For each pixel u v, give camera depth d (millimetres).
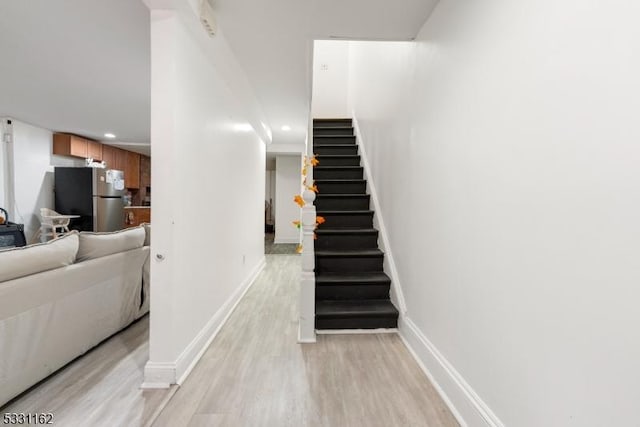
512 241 1134
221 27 2094
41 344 1623
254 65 2695
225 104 2643
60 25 2127
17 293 1486
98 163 6000
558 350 930
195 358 1967
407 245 2326
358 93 4871
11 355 1470
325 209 3617
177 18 1690
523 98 1079
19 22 2082
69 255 1837
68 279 1787
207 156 2211
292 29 2123
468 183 1446
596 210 812
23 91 3420
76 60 2680
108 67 2811
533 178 1030
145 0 1576
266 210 10234
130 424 1396
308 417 1463
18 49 2473
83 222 5250
